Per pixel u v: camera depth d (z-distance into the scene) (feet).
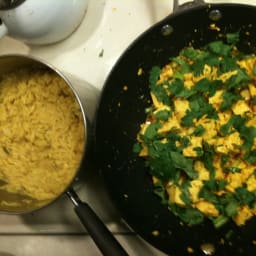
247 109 1.38
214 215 1.35
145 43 1.37
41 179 1.44
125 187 1.40
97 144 1.34
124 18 1.52
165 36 1.38
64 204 1.51
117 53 1.51
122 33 1.51
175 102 1.43
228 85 1.38
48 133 1.45
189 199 1.35
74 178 1.24
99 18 1.54
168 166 1.37
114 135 1.41
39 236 1.52
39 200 1.39
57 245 1.50
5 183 1.46
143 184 1.42
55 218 1.51
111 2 1.53
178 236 1.37
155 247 1.33
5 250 1.53
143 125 1.45
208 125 1.39
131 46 1.35
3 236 1.54
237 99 1.39
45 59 1.57
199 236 1.36
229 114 1.39
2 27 1.37
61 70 1.53
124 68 1.38
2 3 1.32
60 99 1.46
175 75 1.44
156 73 1.45
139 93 1.45
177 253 1.34
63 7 1.38
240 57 1.41
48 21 1.39
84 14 1.54
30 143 1.47
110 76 1.35
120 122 1.43
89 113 1.45
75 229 1.49
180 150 1.38
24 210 1.31
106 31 1.53
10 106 1.50
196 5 1.32
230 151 1.36
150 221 1.38
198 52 1.43
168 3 1.49
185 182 1.37
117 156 1.41
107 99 1.37
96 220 1.25
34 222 1.52
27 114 1.48
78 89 1.44
